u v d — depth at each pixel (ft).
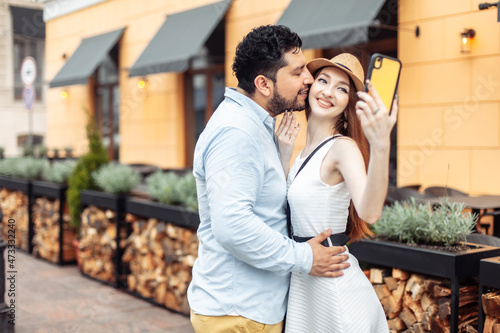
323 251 5.45
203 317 5.74
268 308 5.68
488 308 7.16
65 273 18.22
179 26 27.27
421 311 8.38
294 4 21.45
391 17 19.15
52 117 40.83
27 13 40.96
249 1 24.72
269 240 5.22
